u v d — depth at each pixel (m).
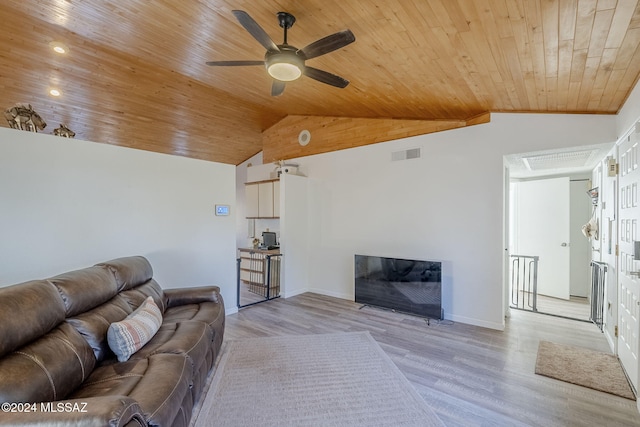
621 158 2.97
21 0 2.76
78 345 1.75
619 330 2.96
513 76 2.67
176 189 3.80
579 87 2.68
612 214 3.29
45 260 2.72
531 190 5.59
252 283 6.36
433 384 2.52
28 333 1.48
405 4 1.93
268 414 2.13
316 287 5.65
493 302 3.82
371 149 4.98
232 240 4.46
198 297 3.18
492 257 3.84
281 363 2.87
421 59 2.65
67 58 3.80
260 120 6.15
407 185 4.58
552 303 4.98
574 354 3.07
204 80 4.26
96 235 3.07
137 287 2.78
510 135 3.72
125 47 3.51
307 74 2.59
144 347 2.09
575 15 1.72
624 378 2.61
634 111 2.52
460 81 2.98
